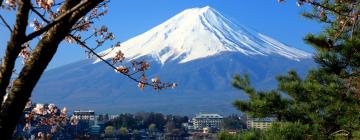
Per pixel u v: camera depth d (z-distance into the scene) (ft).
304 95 50.78
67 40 26.43
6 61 10.34
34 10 10.54
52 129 33.09
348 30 44.19
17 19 10.30
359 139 47.34
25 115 30.32
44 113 33.04
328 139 47.83
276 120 52.03
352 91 51.03
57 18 10.61
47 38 11.04
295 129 45.68
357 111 49.62
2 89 10.38
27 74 10.84
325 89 49.90
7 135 10.56
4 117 10.56
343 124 49.01
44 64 11.03
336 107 48.83
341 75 49.52
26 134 29.81
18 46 10.32
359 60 46.39
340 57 46.93
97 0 11.03
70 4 11.28
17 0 10.36
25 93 10.77
